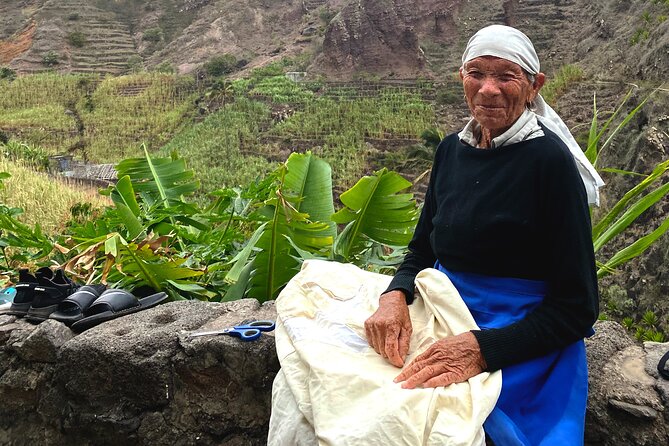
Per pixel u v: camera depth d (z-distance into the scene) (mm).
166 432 2428
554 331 1804
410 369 1797
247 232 5340
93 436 2508
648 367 2109
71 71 65562
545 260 1902
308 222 3623
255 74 54406
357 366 1877
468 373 1763
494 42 1896
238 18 71500
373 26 51438
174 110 49812
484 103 1919
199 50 67750
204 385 2402
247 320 2584
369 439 1596
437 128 37594
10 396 2680
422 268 2320
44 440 2619
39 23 71938
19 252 4867
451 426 1616
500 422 1712
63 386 2559
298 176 4547
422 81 46062
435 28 52625
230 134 41219
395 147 36844
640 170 18359
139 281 3541
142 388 2434
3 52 69438
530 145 1878
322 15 66375
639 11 34906
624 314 15977
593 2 44875
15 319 2832
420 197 30500
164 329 2510
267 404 2348
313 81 50469
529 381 1814
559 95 32219
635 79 27297
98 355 2445
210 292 3568
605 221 3324
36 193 11992
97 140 45344
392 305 2092
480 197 1924
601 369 2131
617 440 1979
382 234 4043
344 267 2486
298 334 2059
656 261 15688
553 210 1832
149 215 4371
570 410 1771
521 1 50281
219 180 34938
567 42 44281
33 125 46531
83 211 8336
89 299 2785
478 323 1966
